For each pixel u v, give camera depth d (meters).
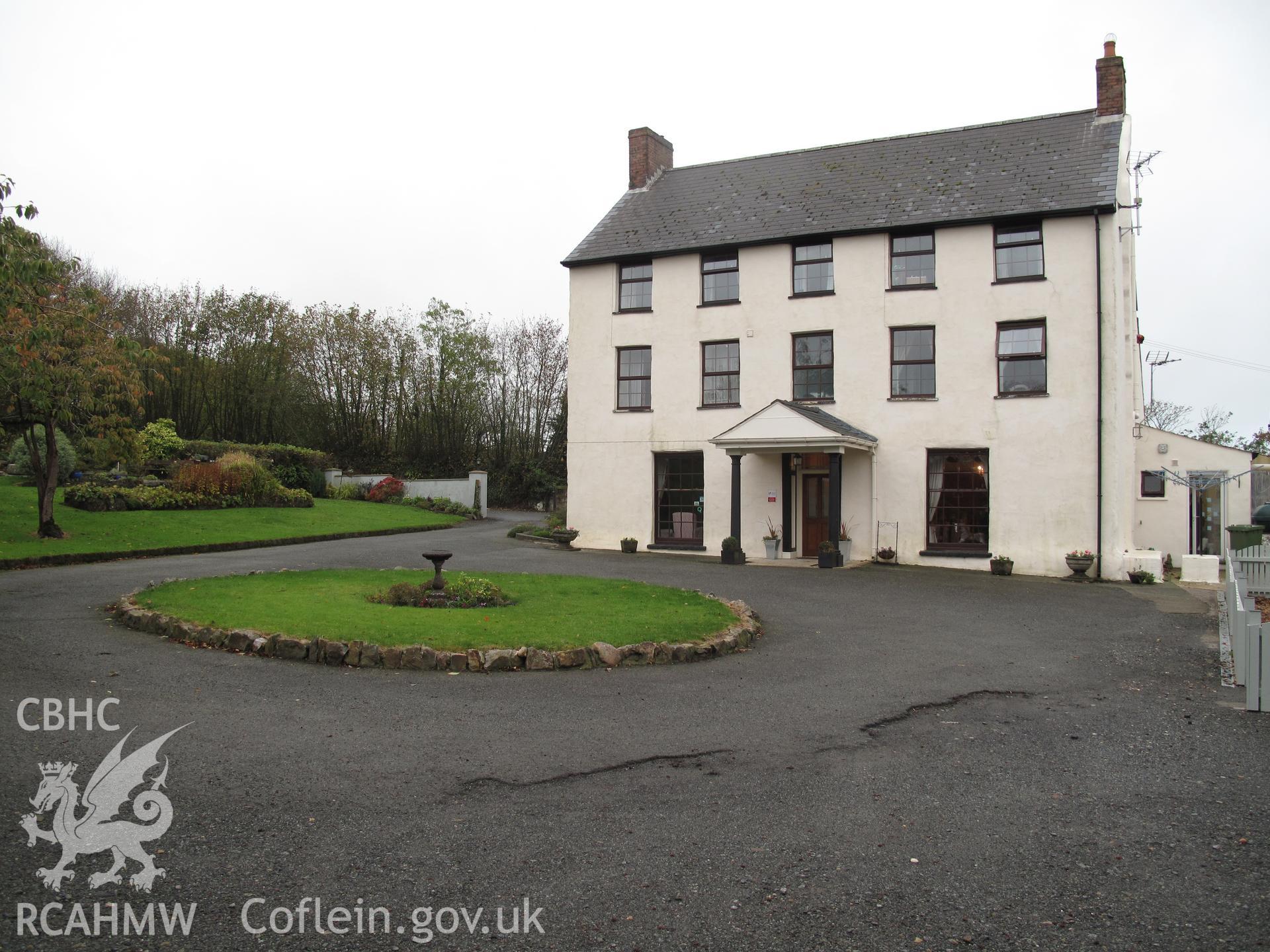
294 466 35.78
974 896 4.36
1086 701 8.34
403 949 3.77
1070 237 20.25
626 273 25.03
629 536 24.33
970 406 21.00
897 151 24.50
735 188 25.47
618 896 4.29
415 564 18.50
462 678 8.70
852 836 5.06
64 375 17.64
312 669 8.77
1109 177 20.39
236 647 9.36
